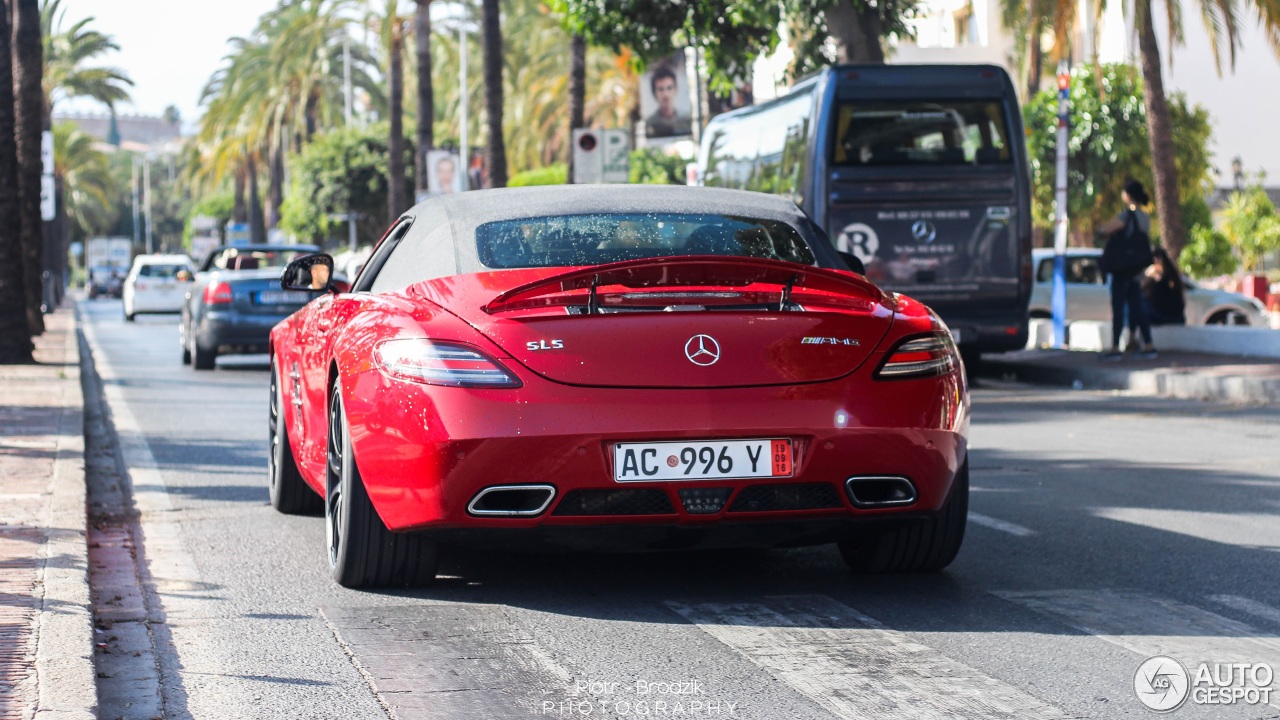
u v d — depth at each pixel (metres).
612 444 4.95
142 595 5.77
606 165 23.25
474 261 5.62
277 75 56.81
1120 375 16.45
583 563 6.27
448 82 66.38
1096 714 4.08
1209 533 6.99
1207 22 27.56
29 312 27.09
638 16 23.83
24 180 26.67
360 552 5.60
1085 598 5.55
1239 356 17.92
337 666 4.66
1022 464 9.76
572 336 5.02
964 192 16.91
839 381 5.12
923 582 5.87
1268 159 54.12
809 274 5.18
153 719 4.11
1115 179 37.88
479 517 5.02
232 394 15.77
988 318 17.03
